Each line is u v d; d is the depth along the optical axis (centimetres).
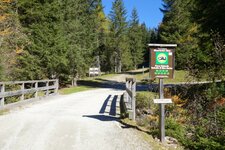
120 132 1084
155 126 1131
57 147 895
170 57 974
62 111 1583
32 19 2984
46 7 2894
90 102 2028
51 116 1410
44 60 2828
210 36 1738
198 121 1127
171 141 972
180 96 1560
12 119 1320
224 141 907
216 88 1338
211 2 1748
